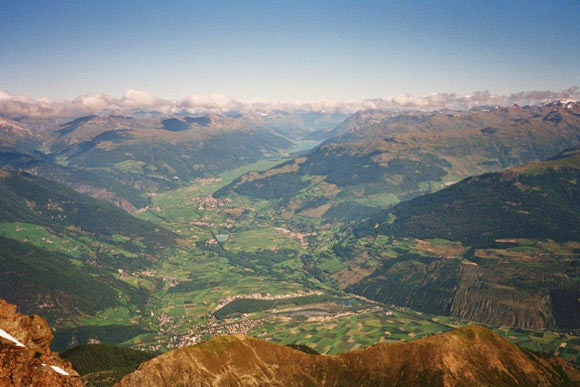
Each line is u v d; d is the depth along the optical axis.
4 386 131.62
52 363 149.62
